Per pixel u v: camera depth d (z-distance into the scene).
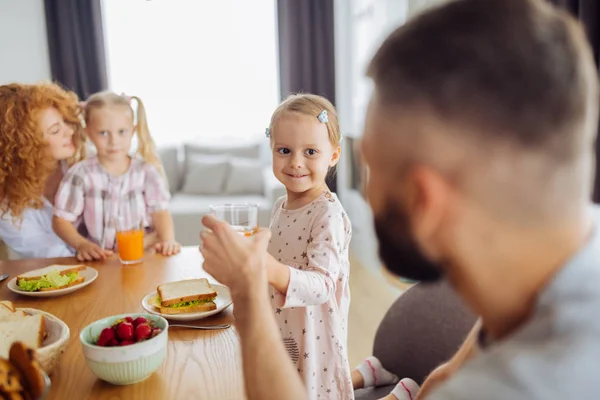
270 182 4.10
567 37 0.34
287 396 0.55
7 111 1.60
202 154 4.72
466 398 0.34
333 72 4.73
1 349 0.74
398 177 0.38
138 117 2.03
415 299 1.24
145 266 1.35
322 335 1.11
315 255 1.02
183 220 3.88
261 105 5.05
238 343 0.89
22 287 1.14
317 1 4.62
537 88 0.33
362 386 1.24
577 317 0.33
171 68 4.90
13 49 4.55
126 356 0.72
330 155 1.18
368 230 3.51
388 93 0.37
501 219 0.35
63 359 0.83
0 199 1.66
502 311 0.39
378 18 3.42
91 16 4.50
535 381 0.31
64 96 1.78
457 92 0.34
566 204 0.35
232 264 0.61
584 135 0.34
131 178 1.85
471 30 0.34
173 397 0.72
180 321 0.98
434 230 0.38
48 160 1.71
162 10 4.79
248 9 4.87
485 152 0.34
